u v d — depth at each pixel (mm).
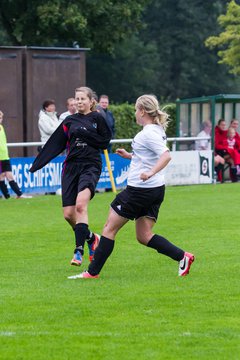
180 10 124312
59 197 39281
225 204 35844
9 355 13352
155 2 123625
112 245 19266
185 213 32469
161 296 17312
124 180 43312
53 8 72000
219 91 131625
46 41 75375
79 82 48156
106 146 21047
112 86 125062
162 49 125688
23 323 15273
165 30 125375
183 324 15094
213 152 47000
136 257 22391
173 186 44938
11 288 18344
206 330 14688
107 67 123188
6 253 23422
